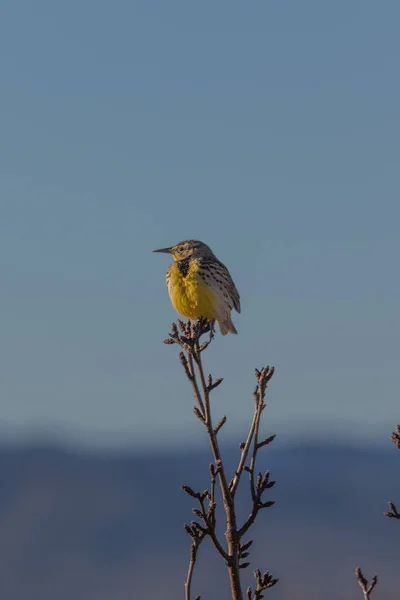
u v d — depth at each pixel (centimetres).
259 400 541
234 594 519
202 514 524
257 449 535
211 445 532
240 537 524
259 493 528
